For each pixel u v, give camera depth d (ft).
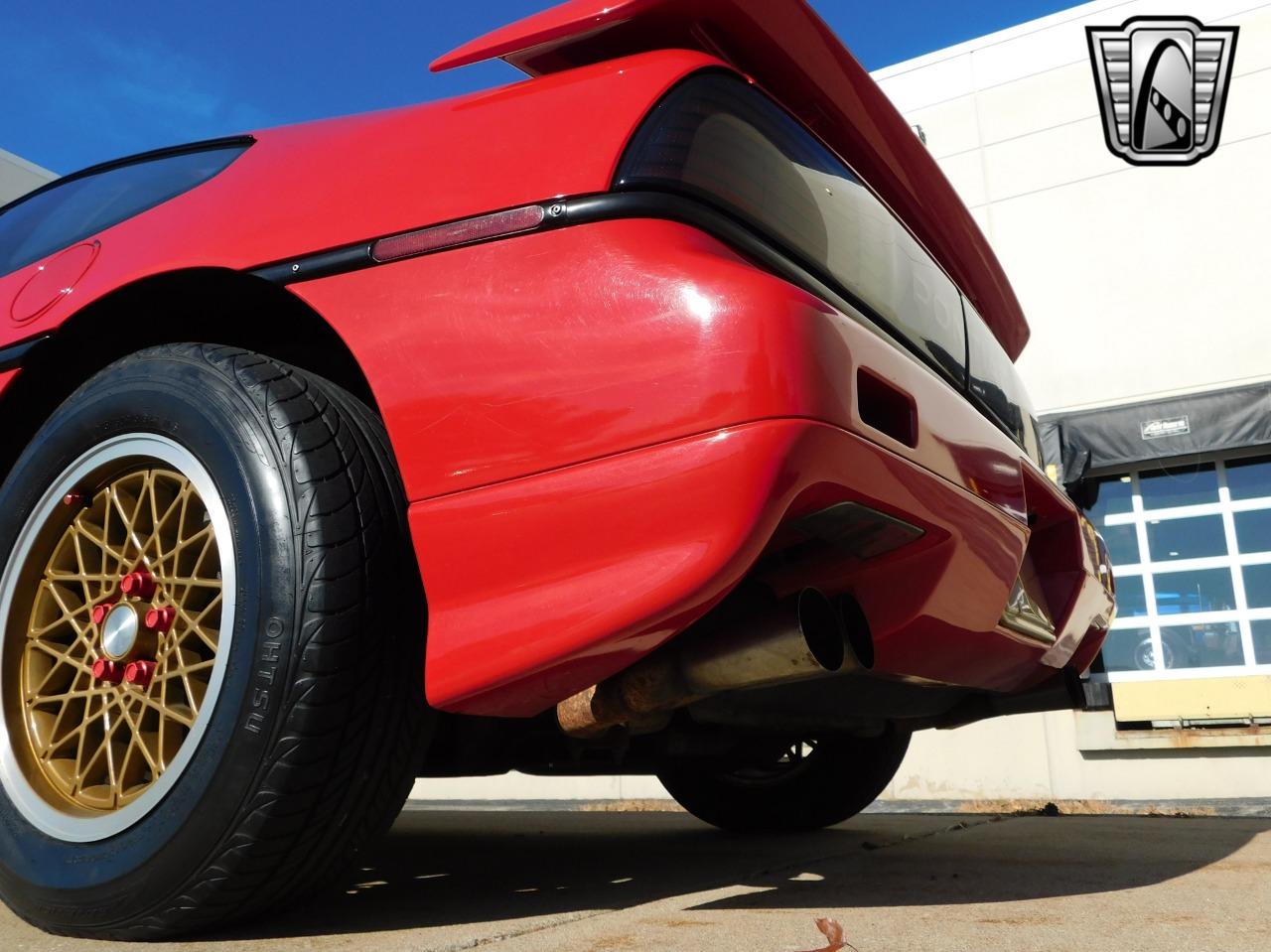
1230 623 17.76
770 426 3.25
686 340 3.40
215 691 3.71
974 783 17.83
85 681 4.38
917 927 3.75
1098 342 18.84
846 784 8.71
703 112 4.08
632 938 3.54
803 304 3.48
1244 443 16.83
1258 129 18.31
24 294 5.28
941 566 4.32
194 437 4.08
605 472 3.44
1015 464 5.16
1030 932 3.65
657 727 4.99
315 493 3.79
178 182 5.38
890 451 3.79
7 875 4.03
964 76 20.92
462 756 4.94
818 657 3.84
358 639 3.69
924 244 5.95
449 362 3.79
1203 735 16.34
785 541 3.98
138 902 3.65
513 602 3.58
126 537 4.52
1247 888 4.83
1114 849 6.98
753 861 6.42
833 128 5.08
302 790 3.57
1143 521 18.72
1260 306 17.78
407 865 6.30
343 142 4.67
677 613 3.37
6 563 4.59
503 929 3.77
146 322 4.94
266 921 3.90
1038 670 6.31
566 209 3.75
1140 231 18.86
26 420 5.28
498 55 4.43
